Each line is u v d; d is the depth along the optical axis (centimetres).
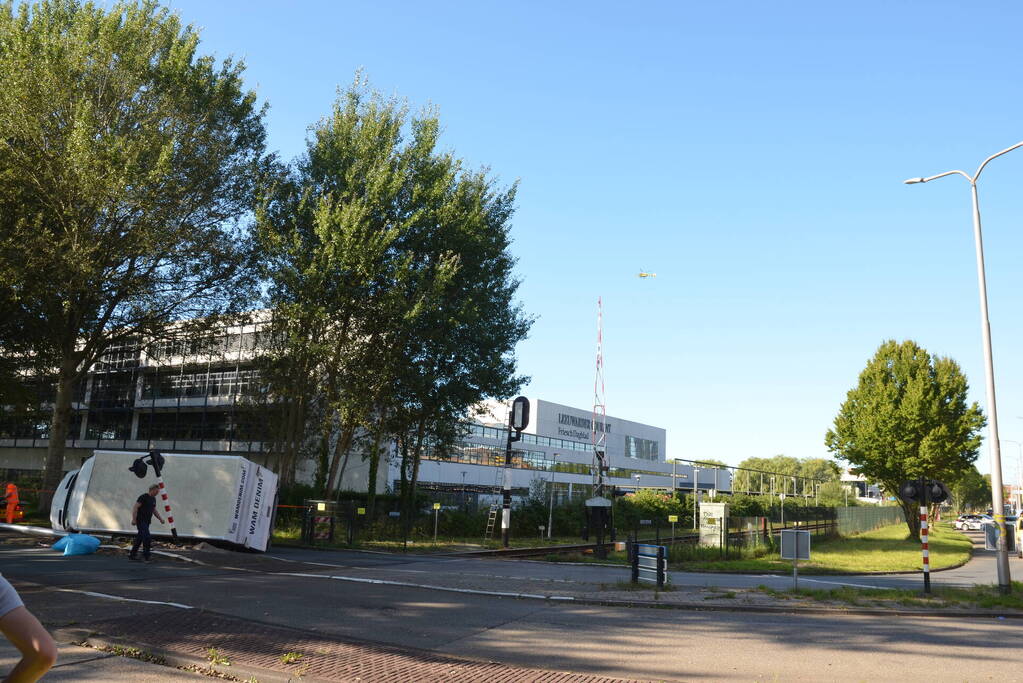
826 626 1089
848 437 4656
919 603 1322
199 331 2888
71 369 2753
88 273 2270
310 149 3047
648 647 901
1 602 219
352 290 2731
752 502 6225
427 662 756
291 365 2928
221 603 1077
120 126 2438
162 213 2392
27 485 3728
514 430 2922
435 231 2945
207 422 5003
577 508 4331
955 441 4394
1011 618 1248
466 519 3562
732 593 1375
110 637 796
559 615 1122
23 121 2233
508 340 3500
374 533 2955
